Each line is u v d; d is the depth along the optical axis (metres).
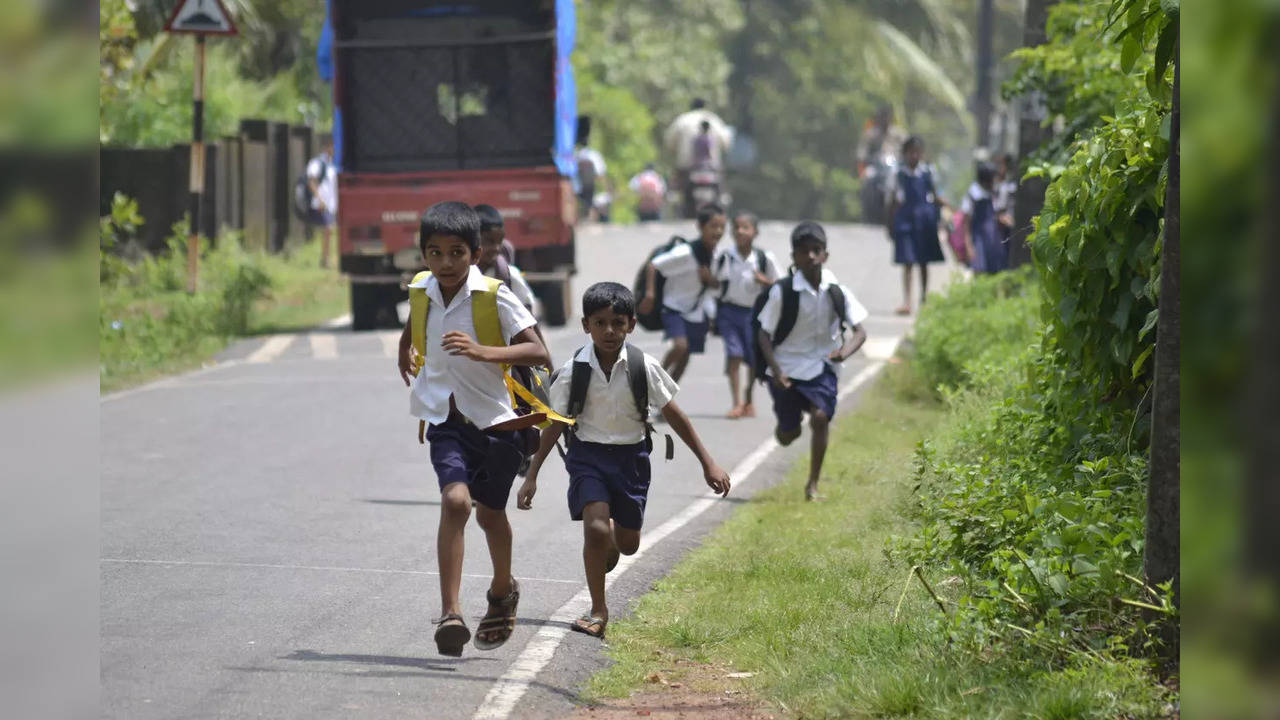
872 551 26.19
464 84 71.31
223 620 21.83
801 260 33.94
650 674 19.09
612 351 21.30
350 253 66.69
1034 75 41.22
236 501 32.53
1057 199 24.55
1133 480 21.16
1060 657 16.53
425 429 21.73
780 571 25.14
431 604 23.23
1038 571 17.47
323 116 122.62
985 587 18.77
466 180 66.38
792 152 192.25
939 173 174.12
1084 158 23.69
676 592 24.55
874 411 46.19
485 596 23.97
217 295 74.25
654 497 34.25
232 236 87.25
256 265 84.56
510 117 71.62
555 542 28.81
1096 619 17.02
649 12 187.62
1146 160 21.89
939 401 47.00
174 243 81.19
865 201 137.00
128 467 36.91
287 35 119.25
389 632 21.28
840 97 187.75
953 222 88.06
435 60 71.12
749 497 34.31
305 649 20.09
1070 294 24.09
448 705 17.23
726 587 24.28
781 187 192.00
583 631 21.33
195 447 40.22
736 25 187.62
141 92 90.88
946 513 22.22
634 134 162.00
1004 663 16.59
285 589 24.16
